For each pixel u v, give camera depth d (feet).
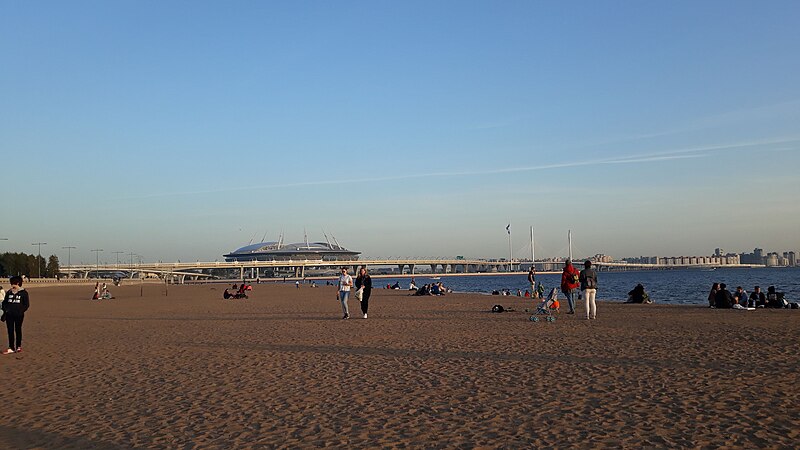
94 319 88.69
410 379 33.12
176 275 562.66
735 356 37.83
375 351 45.01
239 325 71.92
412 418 24.63
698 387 28.76
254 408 27.27
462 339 51.16
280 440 22.09
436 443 21.12
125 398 30.37
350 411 26.18
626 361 37.09
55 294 223.51
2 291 58.85
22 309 49.26
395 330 60.85
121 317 92.27
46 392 32.60
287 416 25.62
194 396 30.30
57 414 27.30
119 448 21.76
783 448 19.49
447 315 80.33
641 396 27.22
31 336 63.67
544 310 80.23
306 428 23.63
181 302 144.66
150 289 294.87
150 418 26.02
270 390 31.22
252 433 23.15
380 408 26.53
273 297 166.81
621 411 24.64
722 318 67.31
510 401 27.07
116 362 42.96
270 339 55.16
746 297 87.04
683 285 274.16
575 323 64.23
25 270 453.17
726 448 19.63
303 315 87.40
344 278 77.92
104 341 57.16
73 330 70.18
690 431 21.58
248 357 43.50
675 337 48.98
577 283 76.79
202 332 63.93
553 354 40.88
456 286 372.38
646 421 23.06
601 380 31.19
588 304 69.05
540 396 27.86
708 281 341.41
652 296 173.47
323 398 28.94
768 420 22.65
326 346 48.75
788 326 56.18
